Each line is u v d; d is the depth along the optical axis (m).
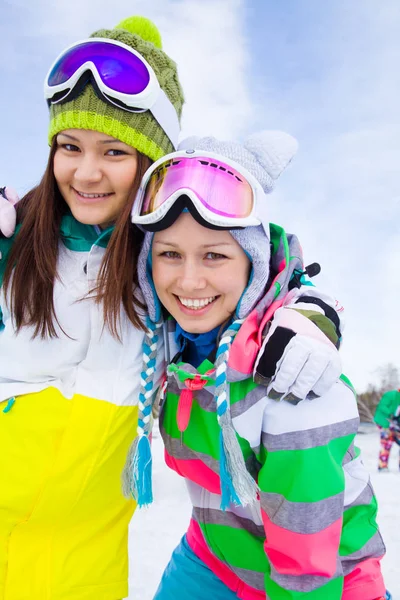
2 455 1.50
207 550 1.82
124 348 1.56
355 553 1.52
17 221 1.73
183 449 1.62
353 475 1.56
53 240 1.62
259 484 1.42
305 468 1.36
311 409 1.39
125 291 1.55
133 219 1.46
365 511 1.57
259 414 1.41
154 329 1.58
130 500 1.67
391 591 2.63
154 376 1.62
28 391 1.53
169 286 1.47
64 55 1.63
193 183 1.40
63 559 1.54
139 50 1.77
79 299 1.56
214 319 1.49
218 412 1.38
